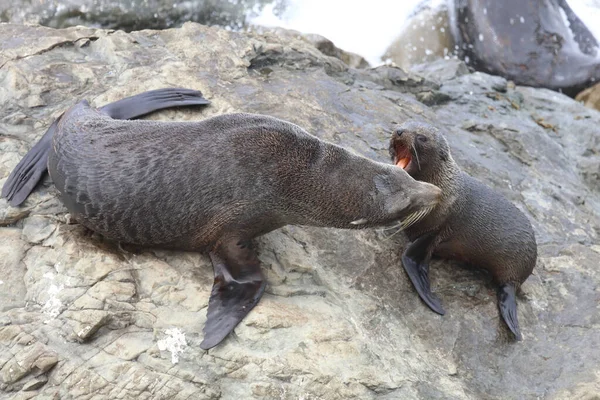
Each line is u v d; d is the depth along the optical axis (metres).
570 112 18.59
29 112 12.30
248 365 9.45
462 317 11.39
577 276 12.73
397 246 11.98
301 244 11.34
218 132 10.31
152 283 9.99
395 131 12.20
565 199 14.61
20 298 9.67
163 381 9.15
